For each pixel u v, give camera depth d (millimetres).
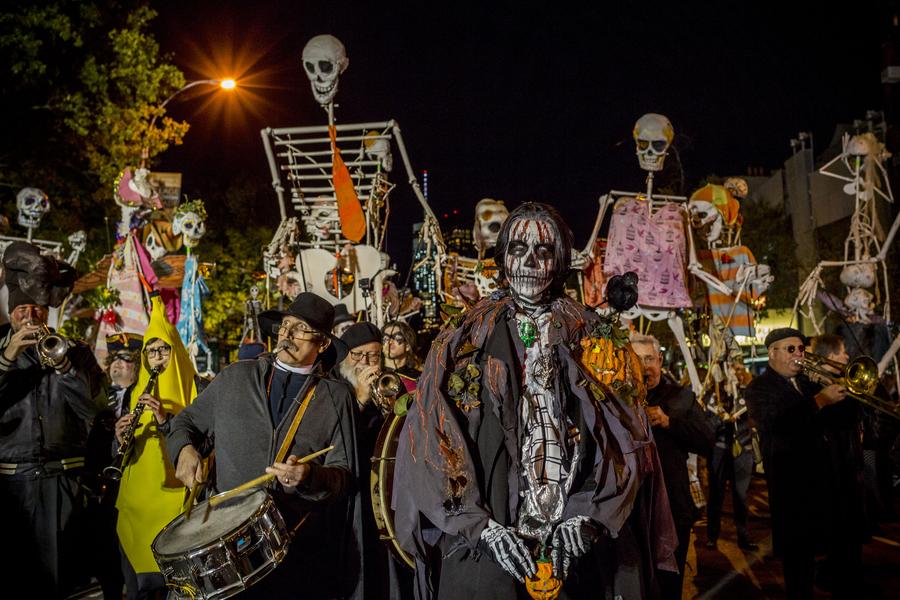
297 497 4074
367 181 9062
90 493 6152
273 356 4480
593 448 3455
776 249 30531
